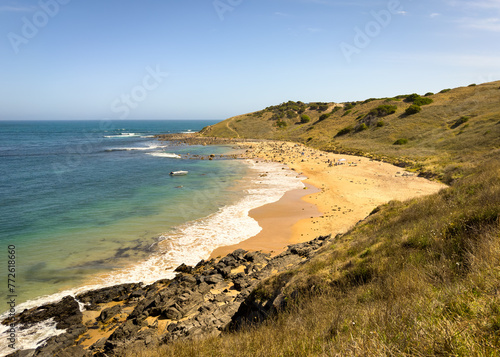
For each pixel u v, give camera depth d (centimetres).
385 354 250
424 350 238
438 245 638
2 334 1139
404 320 306
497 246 437
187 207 2819
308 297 713
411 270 537
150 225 2325
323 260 935
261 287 956
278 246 1983
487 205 695
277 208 2806
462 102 6372
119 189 3509
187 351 603
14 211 2608
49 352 1038
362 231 1158
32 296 1380
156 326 1167
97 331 1186
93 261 1727
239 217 2550
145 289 1471
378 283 575
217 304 1273
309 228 2278
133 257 1791
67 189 3478
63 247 1892
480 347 222
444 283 405
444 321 269
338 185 3606
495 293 307
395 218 1108
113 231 2183
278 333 480
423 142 5200
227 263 1703
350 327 367
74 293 1416
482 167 1345
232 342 545
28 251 1820
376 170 4238
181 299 1295
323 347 338
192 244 1997
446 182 3100
